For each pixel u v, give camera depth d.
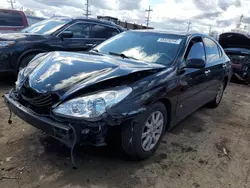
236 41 9.45
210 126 4.33
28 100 2.59
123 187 2.43
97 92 2.36
